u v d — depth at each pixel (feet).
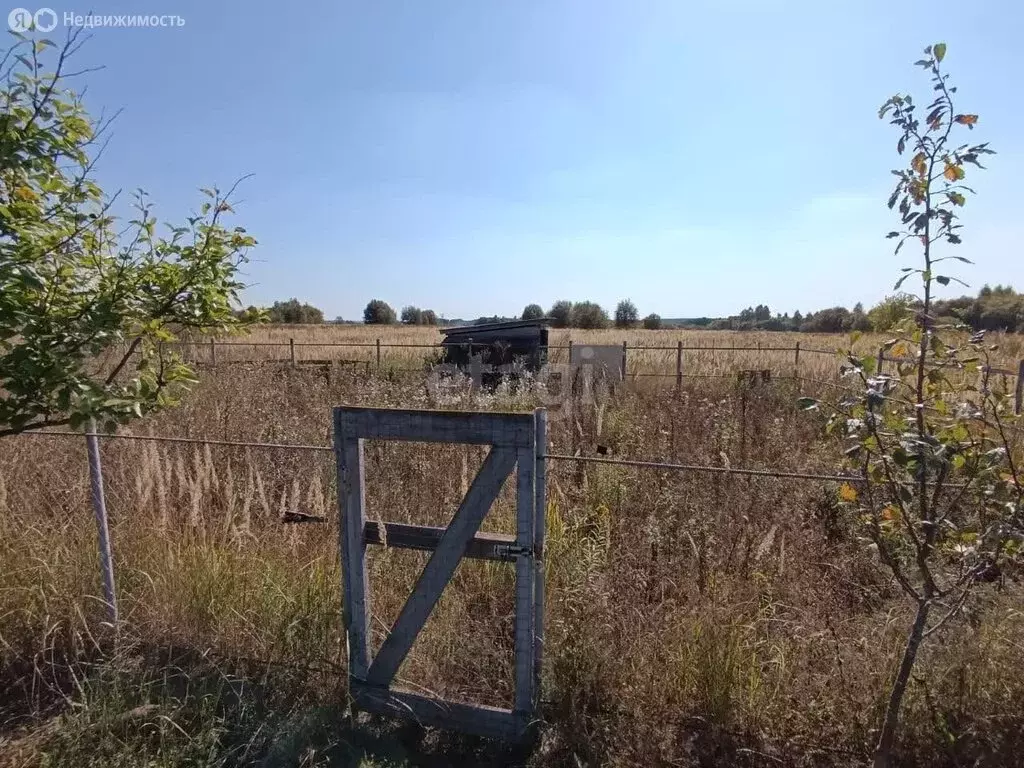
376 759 9.20
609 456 21.77
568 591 11.40
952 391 7.54
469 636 11.51
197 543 13.32
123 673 10.38
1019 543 7.34
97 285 8.54
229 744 9.50
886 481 7.66
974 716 8.93
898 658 9.55
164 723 9.41
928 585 7.77
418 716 9.84
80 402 7.68
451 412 9.15
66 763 8.82
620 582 11.79
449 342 45.96
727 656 9.75
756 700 9.50
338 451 9.77
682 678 9.82
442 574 9.53
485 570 13.23
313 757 9.09
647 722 9.37
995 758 8.64
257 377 34.22
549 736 9.44
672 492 15.99
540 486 9.10
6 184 7.61
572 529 14.84
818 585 12.62
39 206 7.64
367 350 69.82
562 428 26.03
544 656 9.96
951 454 7.09
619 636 10.35
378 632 11.48
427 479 16.40
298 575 12.32
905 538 9.02
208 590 12.06
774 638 10.66
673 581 11.91
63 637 11.53
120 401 8.14
